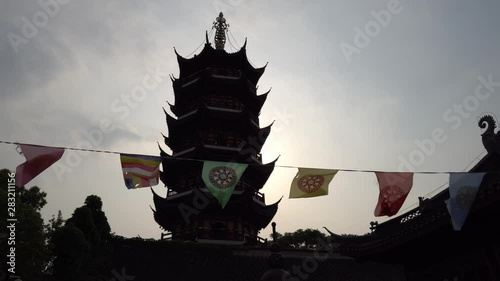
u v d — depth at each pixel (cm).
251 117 4694
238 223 4084
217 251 3559
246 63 4891
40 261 2391
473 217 1564
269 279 1536
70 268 2650
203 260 3472
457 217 1245
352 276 3456
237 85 4728
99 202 3431
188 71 4959
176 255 3447
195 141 4409
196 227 3969
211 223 4025
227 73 4831
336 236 2239
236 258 3562
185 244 3528
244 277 3341
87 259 2952
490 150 1831
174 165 4300
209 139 4475
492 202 1438
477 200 1474
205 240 3875
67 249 2672
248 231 4216
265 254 3675
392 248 1883
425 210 1877
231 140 4541
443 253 1861
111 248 3319
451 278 1833
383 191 1345
